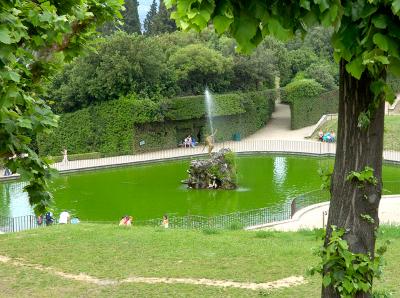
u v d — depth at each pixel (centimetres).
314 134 5947
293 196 3369
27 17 759
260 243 1550
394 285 1135
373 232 599
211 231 1752
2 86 613
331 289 607
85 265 1352
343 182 593
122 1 1038
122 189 3753
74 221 2611
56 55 1036
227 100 5850
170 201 3309
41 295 1155
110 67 5328
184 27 428
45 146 5547
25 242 1585
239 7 445
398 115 5934
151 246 1516
